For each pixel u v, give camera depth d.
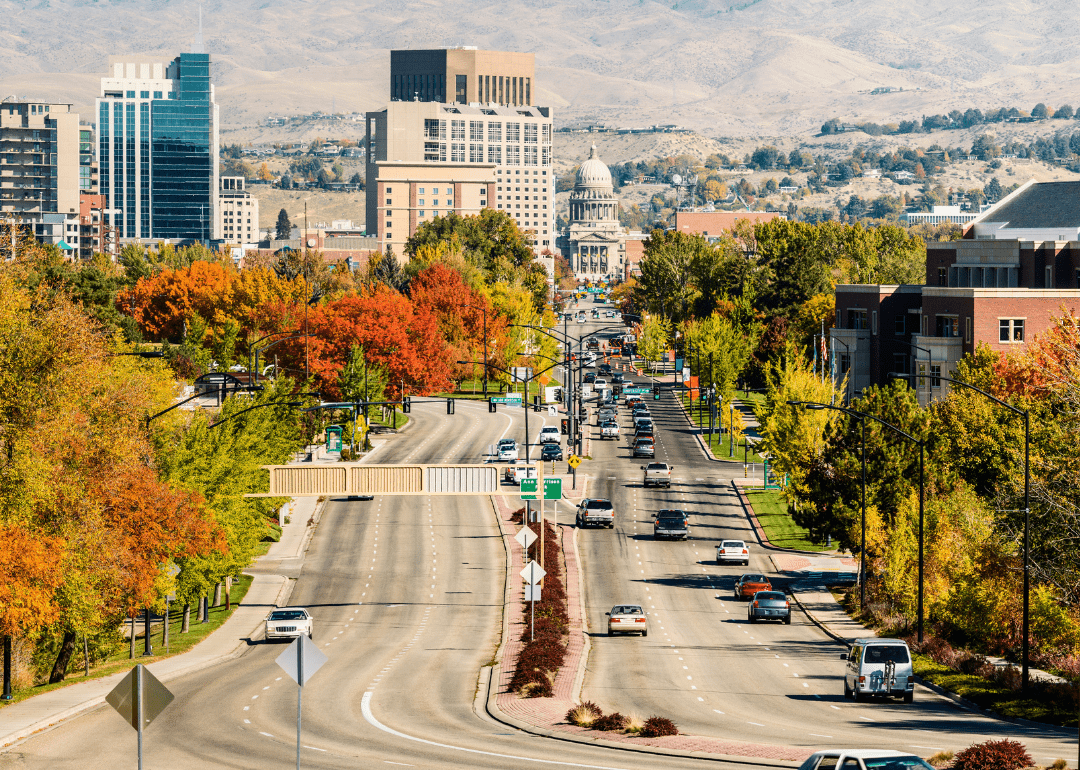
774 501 193.88
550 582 138.50
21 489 80.38
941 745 66.06
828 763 44.06
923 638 107.69
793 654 106.75
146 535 94.38
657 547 166.38
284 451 166.50
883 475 135.75
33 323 85.44
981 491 133.50
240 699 88.56
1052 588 97.56
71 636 99.88
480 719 80.81
